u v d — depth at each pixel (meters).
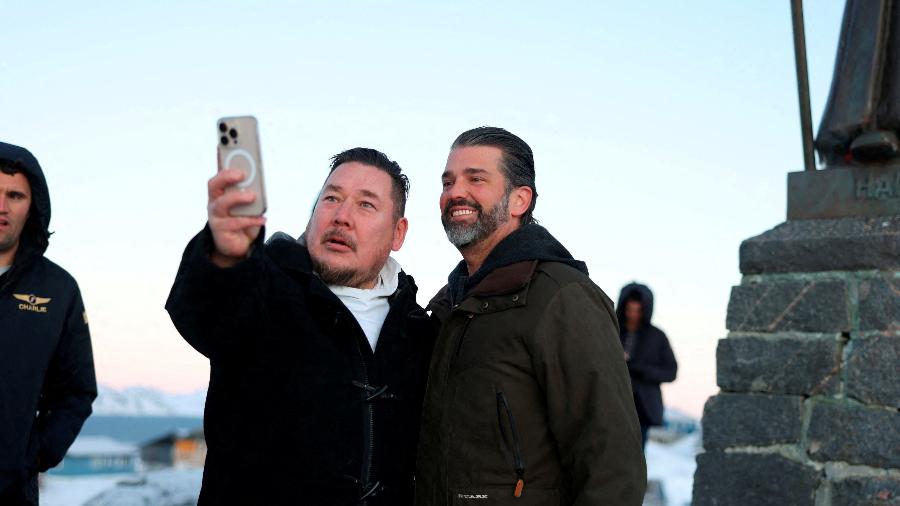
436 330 2.99
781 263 4.02
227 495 2.55
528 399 2.68
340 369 2.63
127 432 119.06
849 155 4.04
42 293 3.66
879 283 3.77
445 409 2.72
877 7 3.98
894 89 3.88
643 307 6.88
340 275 2.78
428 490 2.71
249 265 2.27
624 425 2.59
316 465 2.54
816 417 3.80
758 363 3.97
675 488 13.31
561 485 2.69
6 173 3.50
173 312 2.33
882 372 3.68
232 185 2.18
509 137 3.07
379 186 2.82
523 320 2.69
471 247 3.05
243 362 2.60
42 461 3.75
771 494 3.83
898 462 3.58
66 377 3.81
